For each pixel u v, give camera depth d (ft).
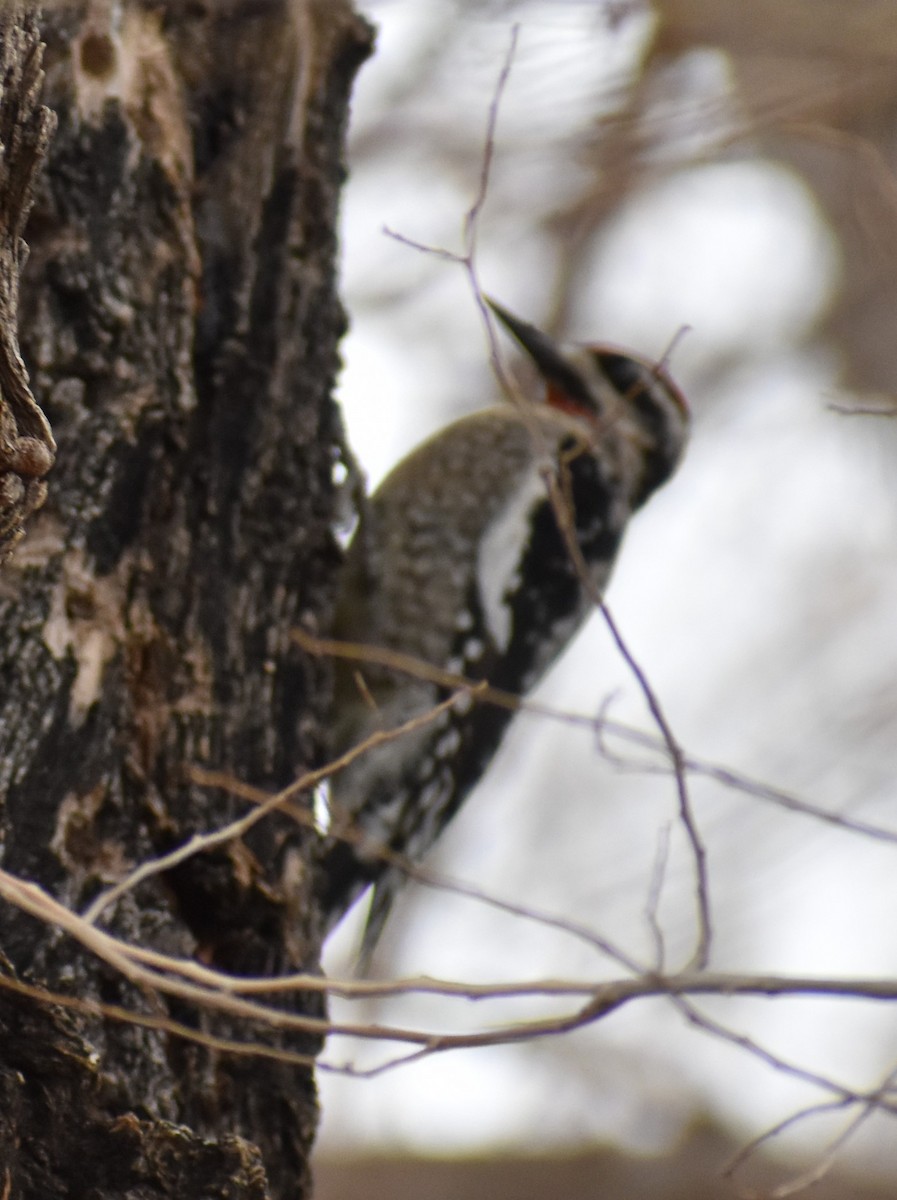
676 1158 35.91
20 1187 13.04
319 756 18.94
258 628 18.02
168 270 17.63
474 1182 35.35
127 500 16.72
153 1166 13.42
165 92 18.17
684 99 29.30
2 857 15.02
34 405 12.80
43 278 16.76
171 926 16.15
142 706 16.49
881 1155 35.83
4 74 12.69
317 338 19.22
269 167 18.90
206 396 17.89
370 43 20.18
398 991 14.52
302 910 17.75
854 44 28.12
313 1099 17.30
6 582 15.85
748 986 14.94
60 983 14.58
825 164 39.58
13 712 15.47
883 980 14.97
